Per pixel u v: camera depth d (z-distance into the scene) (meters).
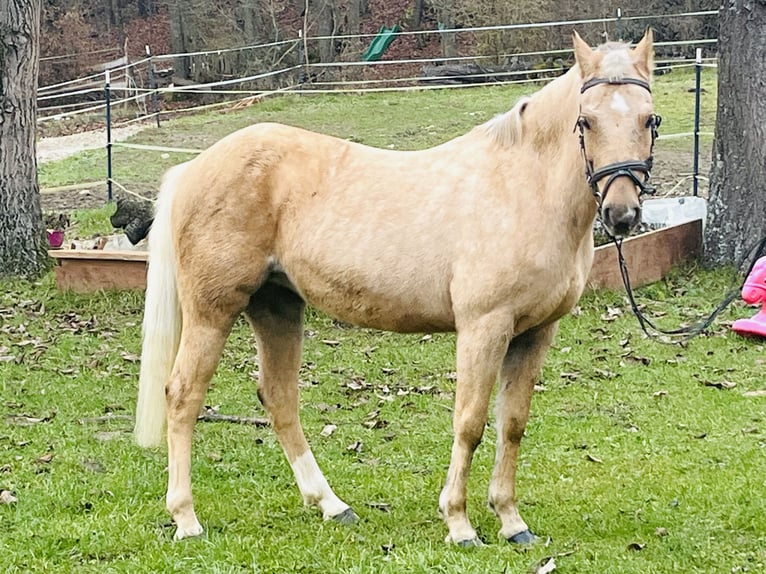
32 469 5.27
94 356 7.62
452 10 27.84
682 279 9.06
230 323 4.53
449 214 4.22
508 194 4.16
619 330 7.91
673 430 5.87
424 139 17.83
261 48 28.80
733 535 4.39
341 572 3.99
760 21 8.84
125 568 4.07
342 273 4.33
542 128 4.17
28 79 9.92
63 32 30.55
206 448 5.68
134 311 8.75
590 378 6.91
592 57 3.99
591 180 3.90
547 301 4.13
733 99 9.01
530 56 25.94
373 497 4.96
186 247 4.48
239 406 6.54
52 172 17.03
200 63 28.91
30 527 4.50
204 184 4.45
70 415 6.27
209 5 29.56
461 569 3.94
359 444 5.73
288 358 4.81
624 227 3.82
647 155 3.88
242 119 21.98
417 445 5.74
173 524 4.57
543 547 4.27
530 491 4.99
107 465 5.37
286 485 5.14
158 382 4.55
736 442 5.61
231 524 4.59
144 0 36.22
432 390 6.77
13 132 9.88
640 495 4.88
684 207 10.45
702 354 7.34
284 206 4.45
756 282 7.60
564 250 4.12
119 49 31.84
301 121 20.73
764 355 7.30
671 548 4.26
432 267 4.23
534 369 4.38
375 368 7.28
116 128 22.97
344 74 27.86
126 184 15.55
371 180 4.39
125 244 9.92
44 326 8.41
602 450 5.57
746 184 9.03
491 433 5.99
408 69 29.09
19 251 9.95
